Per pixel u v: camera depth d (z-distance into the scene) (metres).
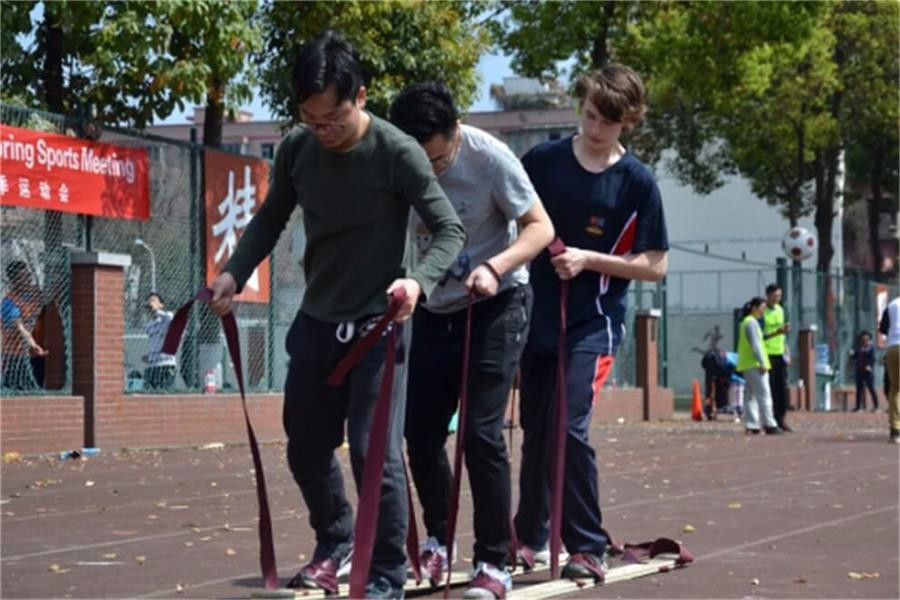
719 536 10.35
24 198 17.61
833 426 30.02
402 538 6.91
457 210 7.39
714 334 46.16
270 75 24.20
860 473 16.11
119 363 19.16
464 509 11.85
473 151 7.35
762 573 8.59
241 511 12.02
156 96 21.12
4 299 17.64
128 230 19.59
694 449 20.61
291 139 6.99
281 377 22.77
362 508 6.65
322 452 7.22
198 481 14.94
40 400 17.91
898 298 22.34
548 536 8.44
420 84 7.34
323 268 6.95
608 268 7.91
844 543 10.00
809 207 50.59
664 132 46.81
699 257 61.50
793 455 19.22
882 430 27.42
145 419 19.56
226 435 21.12
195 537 10.30
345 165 6.79
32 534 10.52
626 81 7.88
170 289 20.38
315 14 23.81
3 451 17.34
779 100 43.03
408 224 7.35
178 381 20.56
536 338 8.13
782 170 47.06
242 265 7.09
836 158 46.97
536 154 8.16
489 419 7.35
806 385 41.47
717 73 29.22
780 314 25.81
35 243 18.12
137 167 19.58
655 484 14.63
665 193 62.28
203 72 20.25
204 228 20.88
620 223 8.00
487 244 7.48
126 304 19.69
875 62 44.34
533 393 8.24
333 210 6.84
